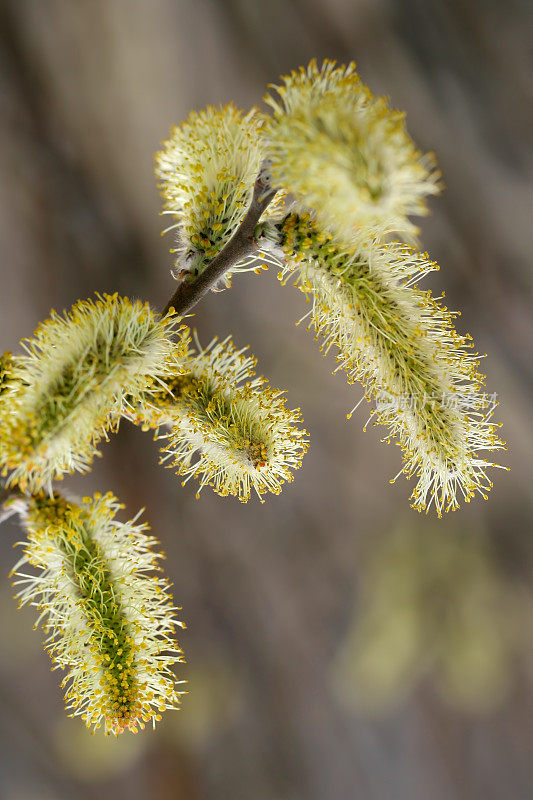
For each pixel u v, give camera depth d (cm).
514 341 80
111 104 75
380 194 33
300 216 35
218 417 36
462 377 36
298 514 88
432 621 84
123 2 71
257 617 86
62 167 77
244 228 36
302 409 85
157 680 35
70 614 35
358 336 36
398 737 85
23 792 74
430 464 36
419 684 85
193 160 36
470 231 78
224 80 75
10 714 77
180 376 36
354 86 34
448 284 80
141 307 35
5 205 76
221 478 37
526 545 85
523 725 85
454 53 74
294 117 33
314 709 85
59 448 34
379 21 73
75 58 74
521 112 74
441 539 86
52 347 35
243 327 83
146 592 36
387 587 85
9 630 79
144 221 80
